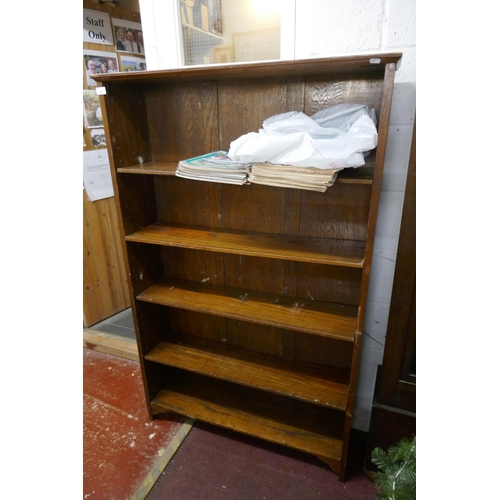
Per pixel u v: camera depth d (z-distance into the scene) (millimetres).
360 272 1398
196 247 1338
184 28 1386
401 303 1236
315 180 1023
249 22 1304
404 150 1216
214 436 1709
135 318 1596
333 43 1179
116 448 1642
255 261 1544
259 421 1654
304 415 1682
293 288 1525
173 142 1469
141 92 1426
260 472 1529
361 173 1165
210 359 1670
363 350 1538
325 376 1552
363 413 1658
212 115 1368
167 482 1491
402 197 1270
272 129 1101
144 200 1538
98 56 2264
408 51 1116
